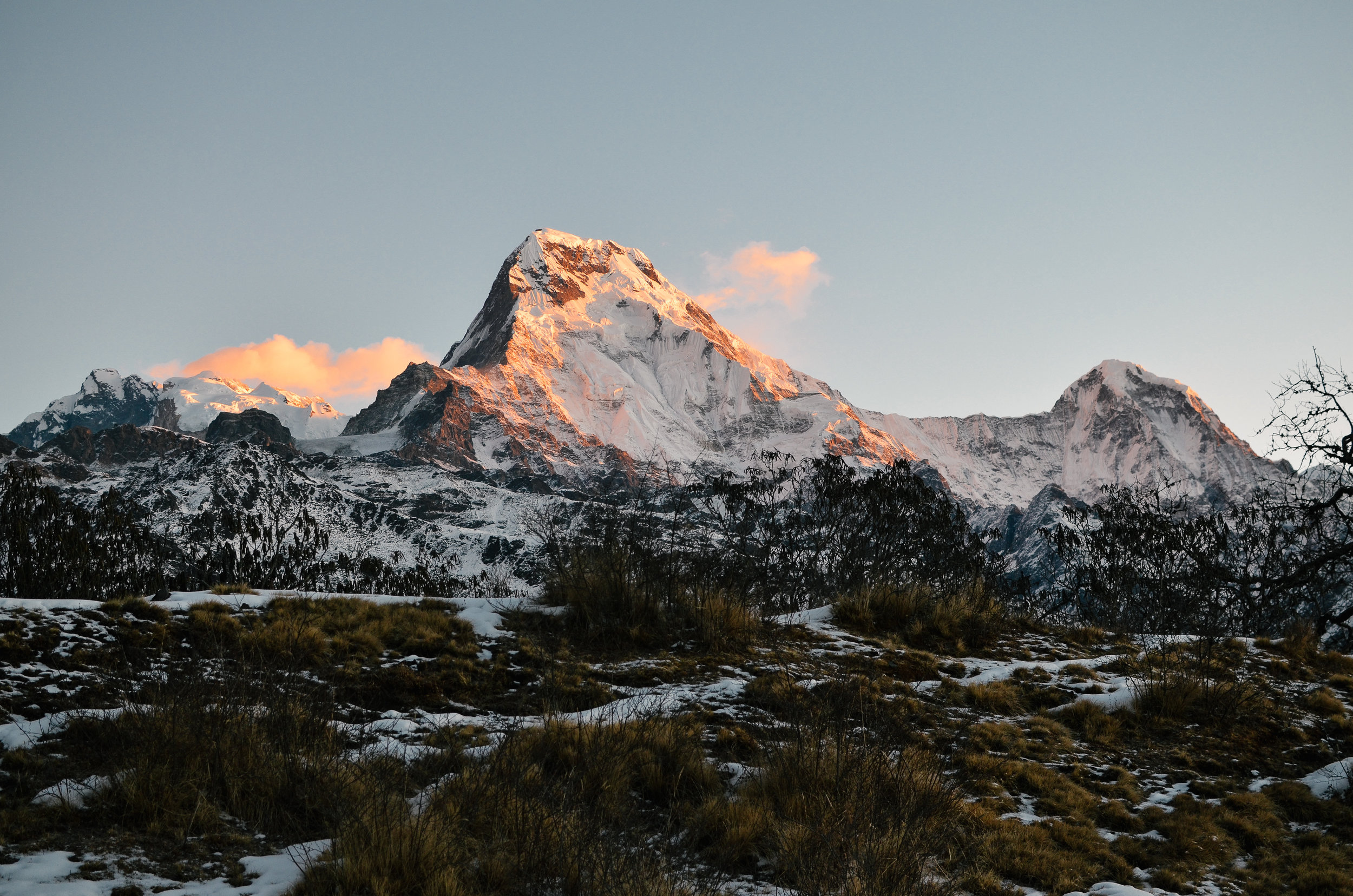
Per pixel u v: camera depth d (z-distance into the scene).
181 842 6.09
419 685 10.41
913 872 6.43
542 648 12.11
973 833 7.72
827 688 10.77
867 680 11.63
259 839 6.37
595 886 5.79
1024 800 8.73
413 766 7.69
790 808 7.47
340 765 7.34
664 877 6.07
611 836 6.45
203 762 6.97
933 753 9.20
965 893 6.78
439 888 5.59
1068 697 11.99
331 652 11.10
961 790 8.45
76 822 6.10
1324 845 8.23
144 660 9.65
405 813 6.32
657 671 11.66
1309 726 11.80
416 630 12.18
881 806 7.47
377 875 5.67
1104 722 11.07
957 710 11.15
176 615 11.32
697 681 11.45
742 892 6.35
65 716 7.67
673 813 7.59
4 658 8.88
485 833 6.58
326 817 6.68
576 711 9.95
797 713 9.41
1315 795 9.41
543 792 6.95
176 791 6.55
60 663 9.10
